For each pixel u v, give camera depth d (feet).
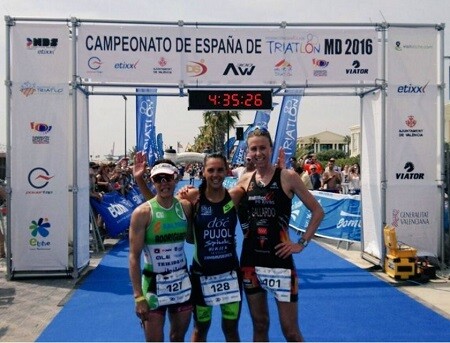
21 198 24.26
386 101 25.48
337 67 25.30
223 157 11.69
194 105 24.99
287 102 40.34
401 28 25.41
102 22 24.30
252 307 12.08
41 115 24.26
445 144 27.50
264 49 25.08
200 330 12.17
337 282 23.31
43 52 24.17
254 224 11.93
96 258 30.01
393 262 23.67
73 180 24.29
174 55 24.77
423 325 16.94
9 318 17.97
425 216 25.72
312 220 11.86
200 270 11.94
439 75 25.58
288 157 40.63
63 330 16.61
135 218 11.43
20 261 24.29
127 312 18.65
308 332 16.34
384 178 25.50
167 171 11.40
